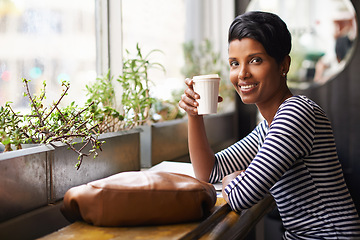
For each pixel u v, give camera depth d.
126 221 0.86
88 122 1.25
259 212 1.16
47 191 1.06
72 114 1.21
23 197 0.97
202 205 0.93
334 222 1.05
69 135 1.10
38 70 1.53
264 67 1.11
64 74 1.67
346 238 1.04
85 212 0.87
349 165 3.16
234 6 3.28
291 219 1.12
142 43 2.29
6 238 0.91
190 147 1.37
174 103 2.39
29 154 0.99
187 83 1.22
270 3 3.23
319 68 3.17
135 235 0.82
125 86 1.68
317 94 3.20
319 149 1.07
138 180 0.90
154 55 2.44
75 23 1.72
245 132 3.35
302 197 1.08
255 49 1.10
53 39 1.61
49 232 1.04
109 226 0.87
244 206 1.03
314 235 1.08
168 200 0.87
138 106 1.71
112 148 1.35
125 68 1.81
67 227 0.87
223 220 0.99
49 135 1.11
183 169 1.49
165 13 2.58
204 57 3.07
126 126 1.70
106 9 1.84
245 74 1.12
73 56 1.72
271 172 1.01
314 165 1.07
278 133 1.04
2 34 1.37
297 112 1.05
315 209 1.07
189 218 0.89
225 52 3.34
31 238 0.98
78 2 1.74
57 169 1.09
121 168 1.41
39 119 1.12
